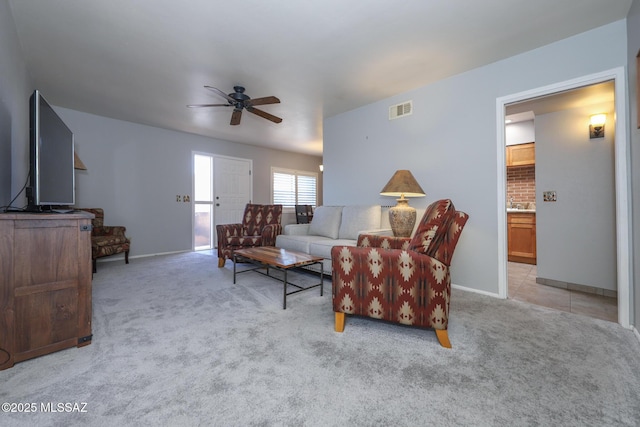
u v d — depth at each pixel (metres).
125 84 3.22
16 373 1.39
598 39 2.18
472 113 2.85
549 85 2.40
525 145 4.58
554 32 2.24
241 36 2.30
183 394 1.25
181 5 1.94
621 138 2.06
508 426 1.08
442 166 3.08
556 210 3.15
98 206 4.35
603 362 1.51
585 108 3.02
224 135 5.61
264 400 1.21
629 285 1.98
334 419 1.11
